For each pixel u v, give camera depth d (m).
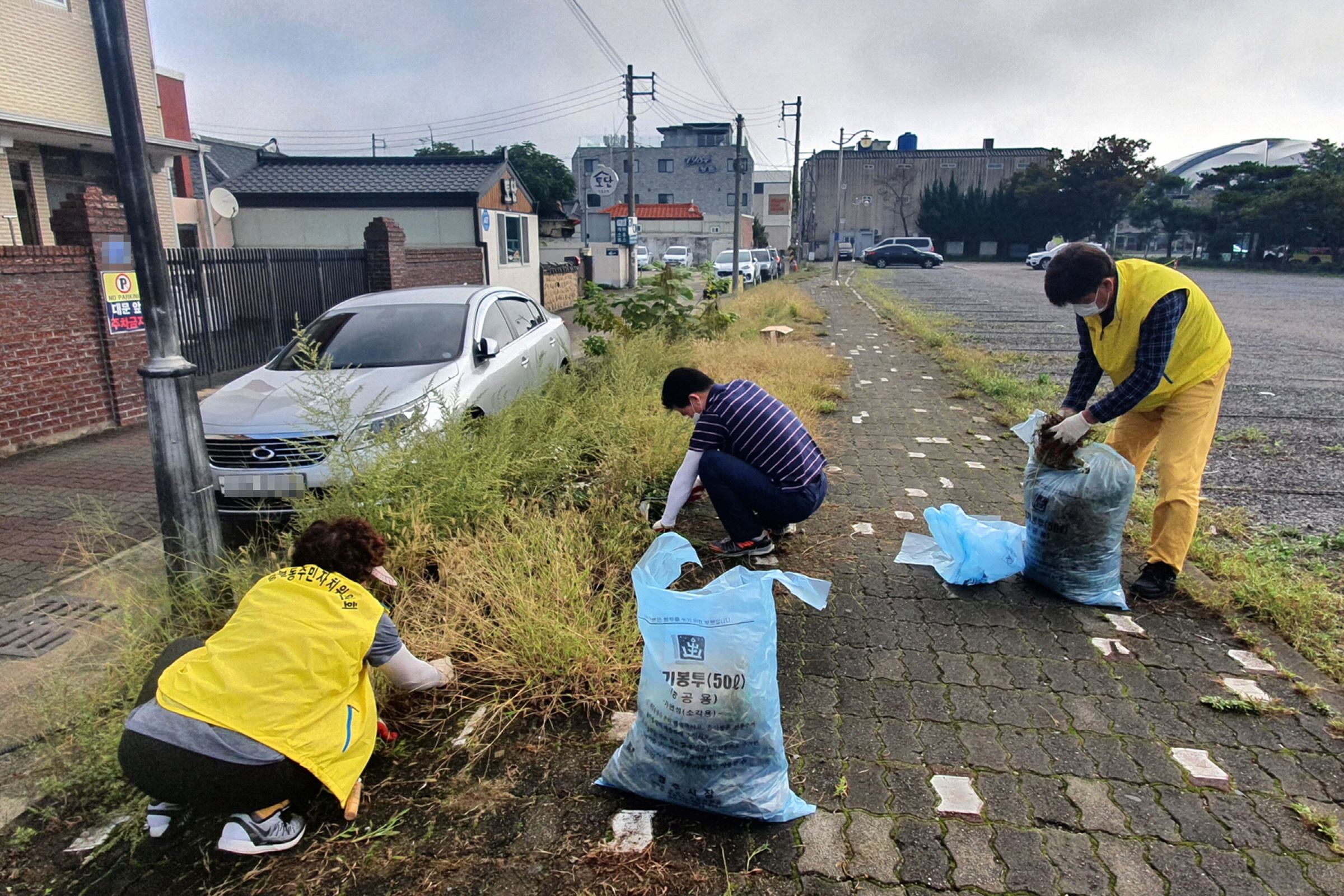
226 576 3.71
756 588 2.37
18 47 11.85
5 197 12.05
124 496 5.77
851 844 2.35
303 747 2.31
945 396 8.82
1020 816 2.45
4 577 4.43
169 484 3.59
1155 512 3.86
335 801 2.61
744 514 4.19
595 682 3.09
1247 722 2.90
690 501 5.15
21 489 5.88
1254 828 2.39
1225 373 3.72
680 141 71.38
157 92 14.10
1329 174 41.22
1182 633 3.54
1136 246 57.19
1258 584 3.76
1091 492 3.67
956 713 2.96
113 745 2.73
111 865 2.41
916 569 4.21
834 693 3.09
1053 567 3.83
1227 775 2.62
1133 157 53.06
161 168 14.77
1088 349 4.00
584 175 71.94
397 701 3.06
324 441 4.75
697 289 26.91
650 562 2.58
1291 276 37.66
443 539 4.13
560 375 7.24
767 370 8.92
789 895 2.18
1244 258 46.09
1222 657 3.35
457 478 4.26
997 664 3.29
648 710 2.42
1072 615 3.71
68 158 13.56
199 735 2.23
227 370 10.12
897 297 23.62
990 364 10.53
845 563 4.28
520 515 4.30
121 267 7.70
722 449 4.17
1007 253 58.72
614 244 27.61
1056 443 3.76
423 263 14.19
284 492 4.79
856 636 3.51
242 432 4.88
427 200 17.34
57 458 6.71
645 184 72.06
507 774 2.70
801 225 68.50
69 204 7.30
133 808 2.61
